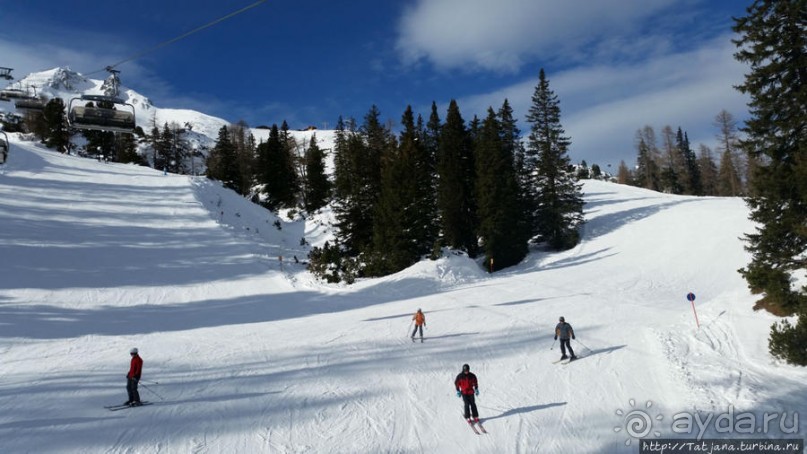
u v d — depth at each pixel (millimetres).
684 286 29703
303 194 66250
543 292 28625
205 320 23781
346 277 33750
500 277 35062
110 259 32188
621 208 51656
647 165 95500
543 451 9984
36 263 28969
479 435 10734
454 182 42688
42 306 23719
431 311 23984
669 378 13695
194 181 54156
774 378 13016
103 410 11953
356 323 21953
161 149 86000
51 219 36312
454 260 36250
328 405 12438
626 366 15055
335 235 46625
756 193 18297
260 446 10172
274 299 28766
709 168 90375
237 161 73188
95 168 54125
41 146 66688
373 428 11094
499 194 40562
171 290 29031
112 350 17797
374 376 14688
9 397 12680
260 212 56531
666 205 49625
